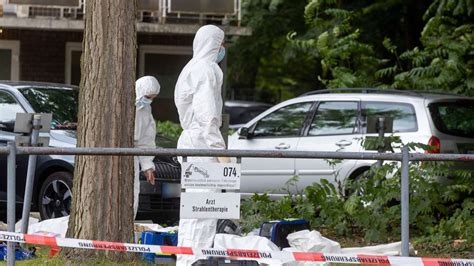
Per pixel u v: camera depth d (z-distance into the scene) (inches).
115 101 457.4
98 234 455.8
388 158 369.7
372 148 616.7
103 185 457.1
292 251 393.4
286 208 599.8
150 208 609.0
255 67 1515.7
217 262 402.0
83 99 461.1
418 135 667.4
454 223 575.8
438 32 892.0
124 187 460.4
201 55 415.2
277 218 594.2
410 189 588.7
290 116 734.5
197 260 400.8
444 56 898.1
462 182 620.4
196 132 410.9
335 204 604.7
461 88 864.9
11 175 377.7
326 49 951.0
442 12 895.7
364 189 594.2
